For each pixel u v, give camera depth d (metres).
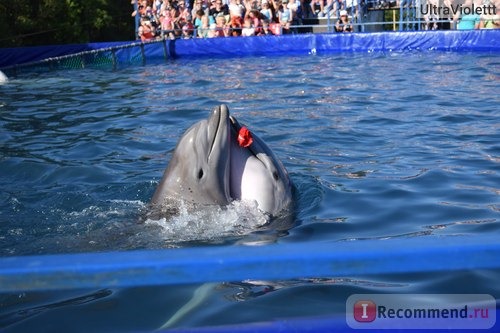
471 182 6.14
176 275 2.14
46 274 2.12
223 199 4.94
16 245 4.88
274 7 21.47
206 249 2.21
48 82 15.30
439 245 2.14
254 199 4.99
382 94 11.41
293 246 2.20
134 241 4.77
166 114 10.41
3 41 25.62
